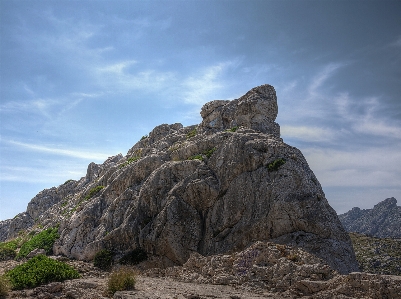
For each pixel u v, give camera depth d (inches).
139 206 1027.3
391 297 529.3
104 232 1060.5
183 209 946.7
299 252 701.3
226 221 884.6
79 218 1151.6
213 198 932.0
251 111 1127.6
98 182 1421.0
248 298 575.5
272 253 689.6
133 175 1150.3
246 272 689.0
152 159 1140.5
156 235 943.0
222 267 732.0
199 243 916.0
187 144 1159.6
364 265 1242.6
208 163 999.6
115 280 680.4
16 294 722.2
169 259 925.8
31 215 2009.1
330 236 791.7
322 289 592.4
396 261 1236.5
